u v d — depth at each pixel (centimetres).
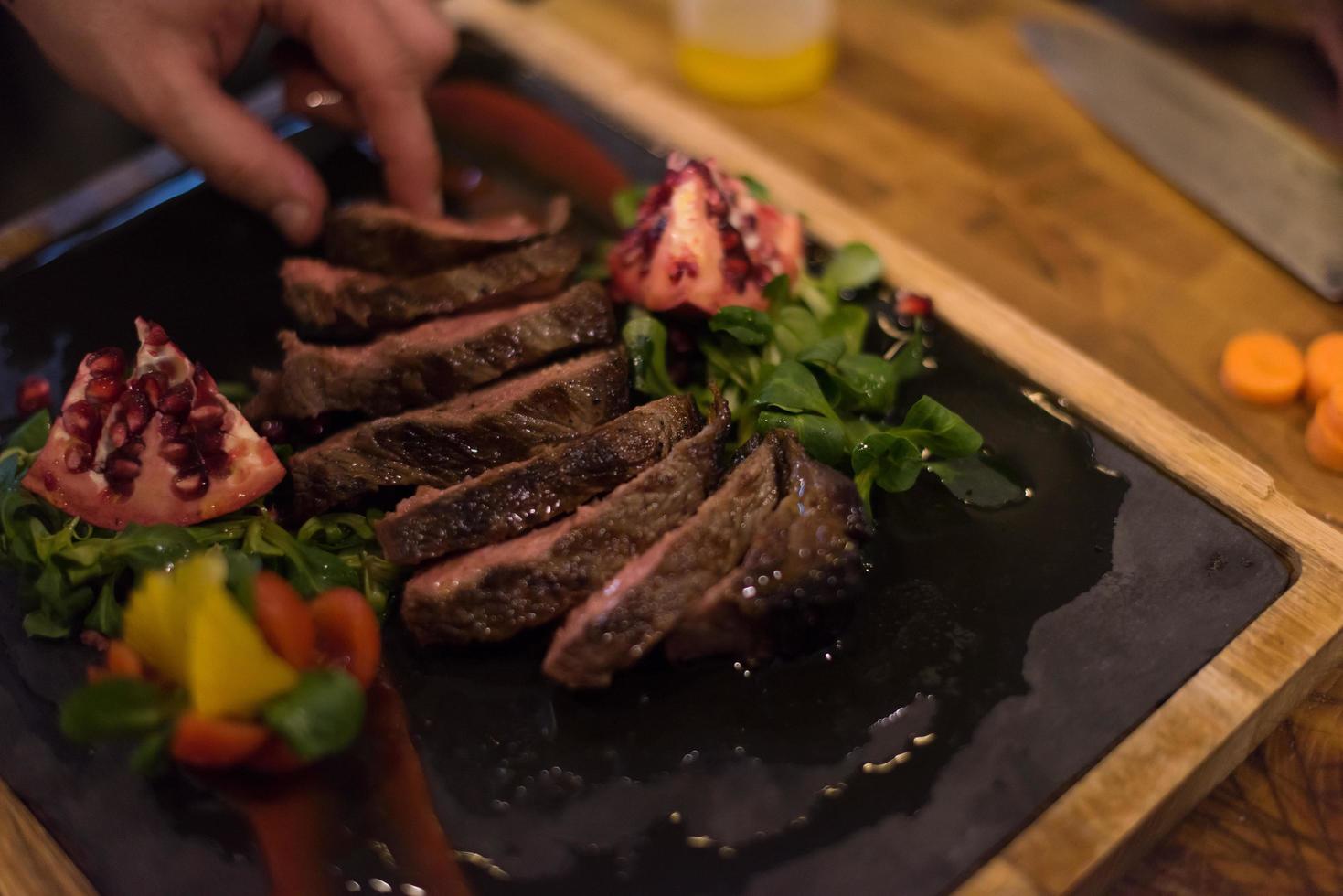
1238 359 53
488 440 48
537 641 46
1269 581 46
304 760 42
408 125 56
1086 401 50
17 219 59
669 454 46
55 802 43
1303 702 46
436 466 48
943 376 51
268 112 61
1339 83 63
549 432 48
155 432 46
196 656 40
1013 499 48
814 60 63
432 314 53
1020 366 51
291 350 51
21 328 54
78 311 55
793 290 53
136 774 43
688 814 42
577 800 43
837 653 45
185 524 47
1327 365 51
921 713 44
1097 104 62
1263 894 43
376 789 43
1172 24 67
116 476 46
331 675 42
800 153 62
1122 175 60
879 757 43
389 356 50
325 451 48
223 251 57
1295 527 46
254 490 47
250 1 55
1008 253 58
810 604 44
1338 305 55
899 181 61
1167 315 55
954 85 64
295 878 41
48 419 50
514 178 59
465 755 44
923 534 47
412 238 54
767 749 43
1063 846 41
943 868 41
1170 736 43
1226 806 44
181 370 47
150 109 53
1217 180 58
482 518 46
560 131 60
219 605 40
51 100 71
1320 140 60
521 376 51
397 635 46
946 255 58
